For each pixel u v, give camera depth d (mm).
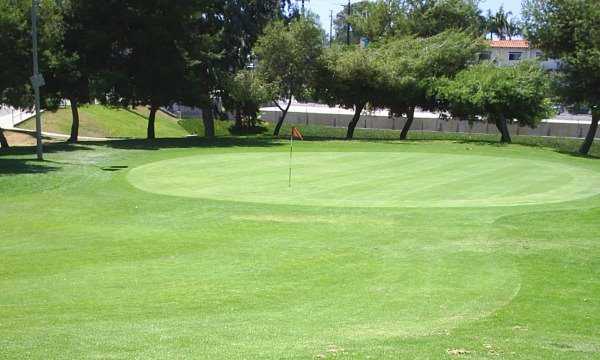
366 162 30109
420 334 8562
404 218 17594
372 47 51938
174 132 66000
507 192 22281
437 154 33812
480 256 13500
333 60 48500
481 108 44656
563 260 13047
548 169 28266
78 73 39656
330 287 11305
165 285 11469
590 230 15953
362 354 7562
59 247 14664
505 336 8484
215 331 8727
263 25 52938
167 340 8258
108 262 13242
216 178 25062
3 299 10617
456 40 49750
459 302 10305
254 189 22578
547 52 40938
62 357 7547
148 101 44188
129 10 41188
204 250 14242
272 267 12742
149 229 16625
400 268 12609
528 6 40469
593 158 34469
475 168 28297
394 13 57656
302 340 8258
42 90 40062
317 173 26391
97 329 8844
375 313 9734
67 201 20641
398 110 51625
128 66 43250
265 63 49125
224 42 50812
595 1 37906
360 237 15461
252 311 9883
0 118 59719
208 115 53469
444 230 16141
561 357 7570
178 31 43094
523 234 15578
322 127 64375
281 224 17047
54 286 11438
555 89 40281
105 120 64062
